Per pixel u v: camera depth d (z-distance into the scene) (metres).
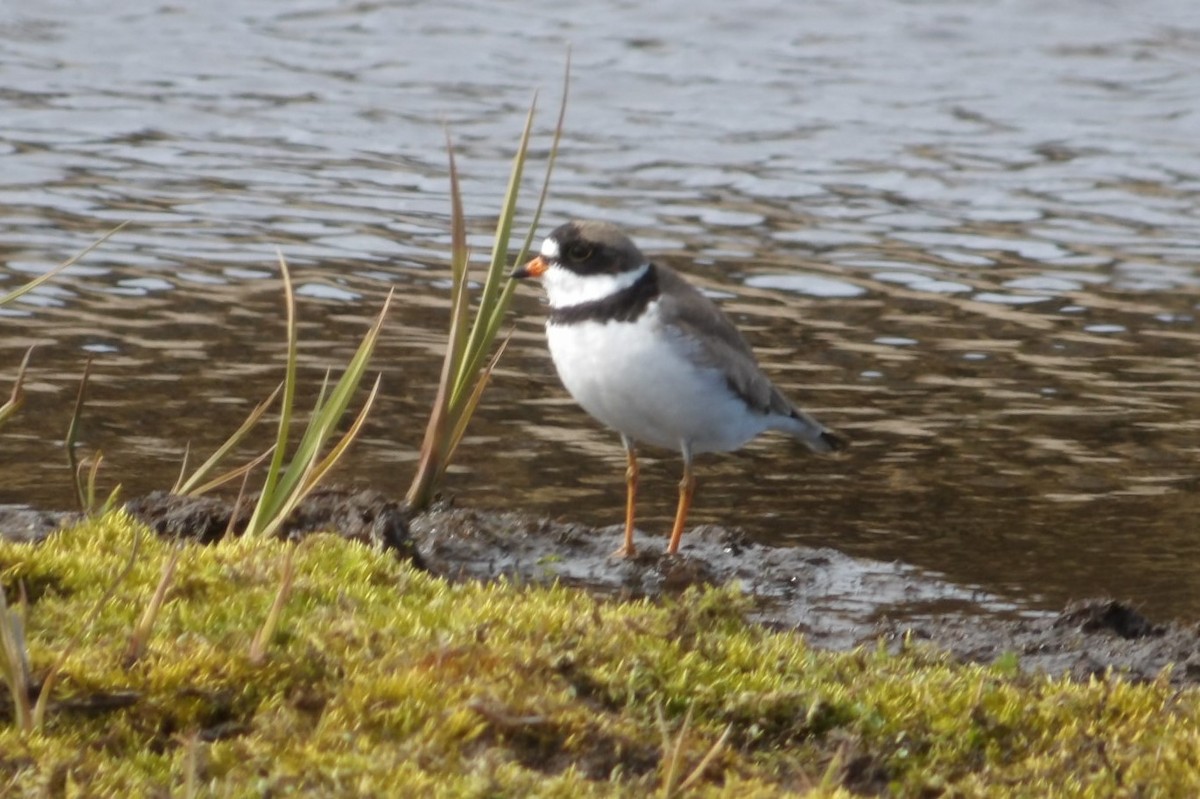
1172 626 10.16
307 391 14.22
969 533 12.02
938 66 25.45
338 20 27.16
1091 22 27.25
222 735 6.68
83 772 6.14
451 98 23.77
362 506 10.73
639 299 10.74
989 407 14.61
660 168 21.22
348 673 7.13
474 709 6.80
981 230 19.48
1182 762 7.32
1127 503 12.62
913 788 7.11
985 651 9.71
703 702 7.51
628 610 8.51
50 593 7.85
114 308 16.00
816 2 27.94
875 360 15.63
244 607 7.84
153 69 24.58
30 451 12.52
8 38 25.50
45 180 19.80
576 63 25.27
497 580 10.35
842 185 20.84
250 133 22.12
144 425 13.23
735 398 11.01
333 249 18.12
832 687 7.77
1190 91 24.44
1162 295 17.64
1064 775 7.21
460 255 11.16
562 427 13.93
